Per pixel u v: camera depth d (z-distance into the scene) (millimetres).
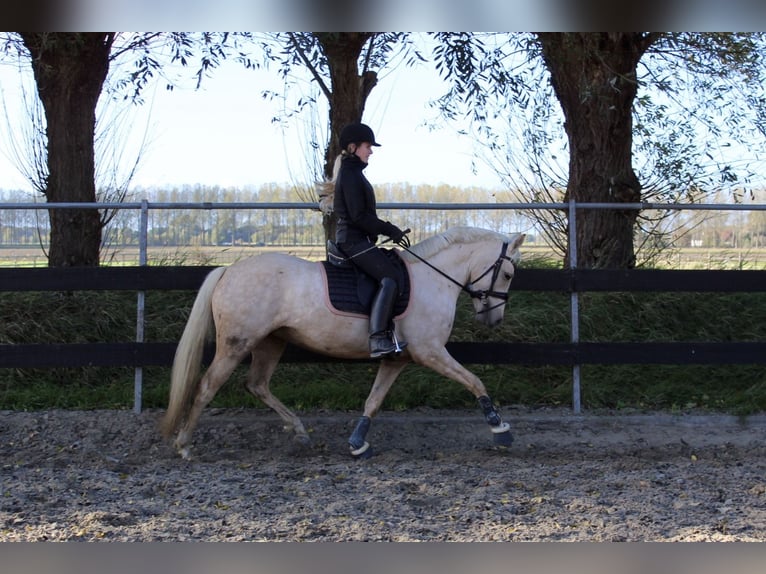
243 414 7262
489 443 6969
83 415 7125
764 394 7727
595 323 8555
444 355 6285
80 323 8258
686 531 4449
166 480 5539
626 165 9109
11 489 5184
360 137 5969
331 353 6191
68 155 8844
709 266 9430
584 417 7316
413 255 6324
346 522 4590
